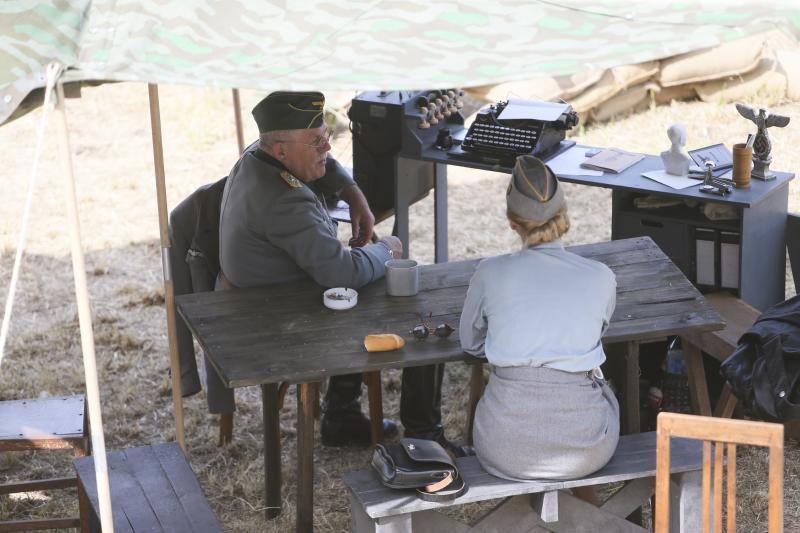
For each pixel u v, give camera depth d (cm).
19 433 1328
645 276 1437
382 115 1864
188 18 941
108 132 3278
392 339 1250
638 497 1191
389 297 1415
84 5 906
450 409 1719
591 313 1126
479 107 2978
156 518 1123
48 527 1324
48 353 1964
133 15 919
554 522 1168
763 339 1398
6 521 1373
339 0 988
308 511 1334
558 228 1149
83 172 2956
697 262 1719
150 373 1888
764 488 1451
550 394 1106
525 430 1108
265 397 1402
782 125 1661
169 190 2784
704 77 3008
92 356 891
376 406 1549
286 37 938
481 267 1172
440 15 973
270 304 1402
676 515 1185
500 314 1135
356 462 1574
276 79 867
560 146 1906
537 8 970
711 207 1683
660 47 891
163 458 1248
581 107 2953
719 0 899
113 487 1184
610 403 1159
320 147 1475
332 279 1418
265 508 1457
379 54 919
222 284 1540
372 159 1908
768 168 1706
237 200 1456
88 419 1419
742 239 1648
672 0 922
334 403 1605
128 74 843
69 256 2417
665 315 1313
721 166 1755
